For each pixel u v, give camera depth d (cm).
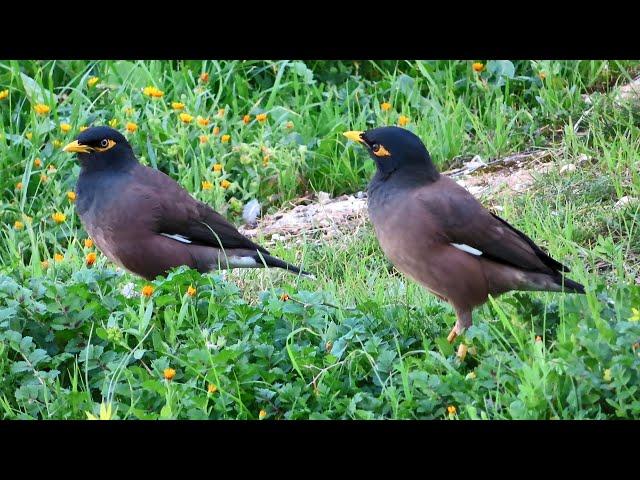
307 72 1672
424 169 1057
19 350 991
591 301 948
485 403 880
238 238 1212
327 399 933
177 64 1700
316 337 1038
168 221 1180
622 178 1359
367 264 1308
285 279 1273
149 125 1565
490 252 1033
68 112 1594
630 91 1567
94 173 1191
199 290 1075
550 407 866
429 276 1049
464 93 1678
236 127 1598
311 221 1455
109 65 1664
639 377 858
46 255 1349
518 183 1434
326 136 1580
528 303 1018
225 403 925
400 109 1664
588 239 1261
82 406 947
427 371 962
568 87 1641
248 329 1020
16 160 1515
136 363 1013
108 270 1114
